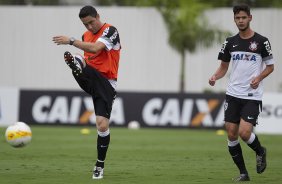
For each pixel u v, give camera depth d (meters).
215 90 125.00
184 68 127.38
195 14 121.75
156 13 130.75
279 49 128.75
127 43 132.00
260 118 83.06
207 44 122.38
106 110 34.69
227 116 33.81
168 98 89.44
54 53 134.62
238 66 33.41
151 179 35.00
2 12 135.25
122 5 154.88
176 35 122.50
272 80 128.38
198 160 46.38
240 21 32.84
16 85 135.62
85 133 77.56
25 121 91.25
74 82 134.75
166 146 59.47
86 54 35.00
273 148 59.09
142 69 131.88
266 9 129.00
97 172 34.94
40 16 134.75
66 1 158.88
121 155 49.81
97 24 34.47
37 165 41.72
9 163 42.78
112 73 34.66
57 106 90.69
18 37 135.12
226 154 51.47
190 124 88.75
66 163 43.22
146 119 89.81
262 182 34.00
